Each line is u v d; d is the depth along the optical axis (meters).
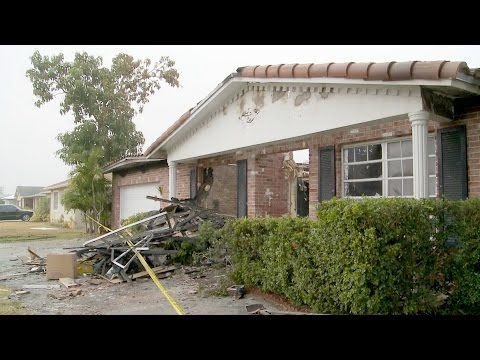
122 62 28.44
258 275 6.55
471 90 5.54
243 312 5.61
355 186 8.78
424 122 5.72
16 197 65.12
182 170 14.17
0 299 6.86
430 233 4.91
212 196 13.92
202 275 8.45
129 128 27.84
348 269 4.72
